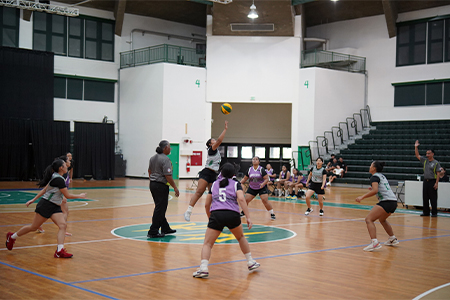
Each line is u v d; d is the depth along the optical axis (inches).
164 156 343.6
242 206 235.1
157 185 341.4
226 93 1131.3
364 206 608.7
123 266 248.8
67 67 1115.3
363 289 212.5
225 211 230.8
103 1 1134.4
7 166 958.4
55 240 323.6
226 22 1088.8
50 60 1034.7
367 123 1170.0
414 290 212.1
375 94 1165.1
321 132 1088.2
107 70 1174.3
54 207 269.3
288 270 247.6
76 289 202.1
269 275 235.8
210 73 1135.0
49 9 936.9
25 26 1059.9
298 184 717.9
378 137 1088.2
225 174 237.0
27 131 978.7
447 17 1059.3
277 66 1114.1
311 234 373.1
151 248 301.1
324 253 297.0
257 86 1122.0
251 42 1122.7
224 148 1295.5
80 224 404.5
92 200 619.5
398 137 1061.1
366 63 1180.5
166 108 1087.0
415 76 1104.8
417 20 1101.7
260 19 1069.1
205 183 362.6
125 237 341.7
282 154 1264.8
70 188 817.5
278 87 1113.4
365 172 992.2
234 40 1127.0
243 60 1125.7
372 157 1026.7
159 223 343.0
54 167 266.7
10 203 556.4
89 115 1153.4
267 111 1274.6
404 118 1122.0
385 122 1146.7
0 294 192.9
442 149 975.6
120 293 197.3
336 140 1114.1
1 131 948.6
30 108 1010.1
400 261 277.6
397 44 1133.7
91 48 1152.2
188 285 213.2
